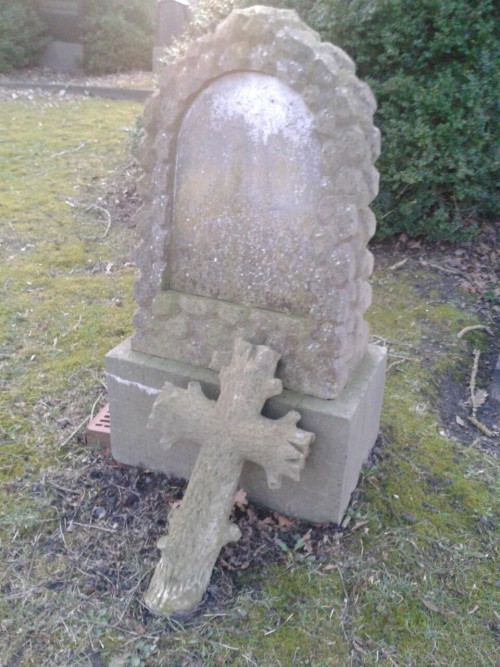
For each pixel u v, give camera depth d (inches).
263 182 93.0
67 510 108.7
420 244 204.5
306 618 92.0
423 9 173.9
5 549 101.9
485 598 96.7
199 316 102.9
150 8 460.1
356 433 101.0
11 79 412.8
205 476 95.7
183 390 100.6
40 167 257.1
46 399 135.5
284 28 84.7
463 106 178.5
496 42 175.5
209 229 99.5
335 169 86.5
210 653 87.1
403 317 172.2
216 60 89.0
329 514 102.9
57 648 87.9
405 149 183.8
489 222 212.2
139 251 104.5
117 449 116.5
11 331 158.9
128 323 165.3
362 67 186.1
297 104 87.4
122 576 97.6
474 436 134.6
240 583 96.0
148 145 98.3
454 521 109.7
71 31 455.5
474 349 162.7
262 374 95.7
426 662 87.7
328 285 91.9
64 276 187.3
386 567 99.7
